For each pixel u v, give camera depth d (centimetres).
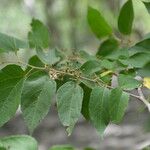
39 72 60
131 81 60
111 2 342
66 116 58
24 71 59
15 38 67
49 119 309
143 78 66
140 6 376
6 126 297
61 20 447
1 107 59
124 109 59
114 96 59
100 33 77
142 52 66
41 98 59
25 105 59
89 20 77
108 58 71
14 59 66
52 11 453
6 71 59
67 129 58
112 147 267
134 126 266
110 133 279
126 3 74
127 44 74
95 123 60
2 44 65
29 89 59
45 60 62
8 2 440
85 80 62
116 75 65
